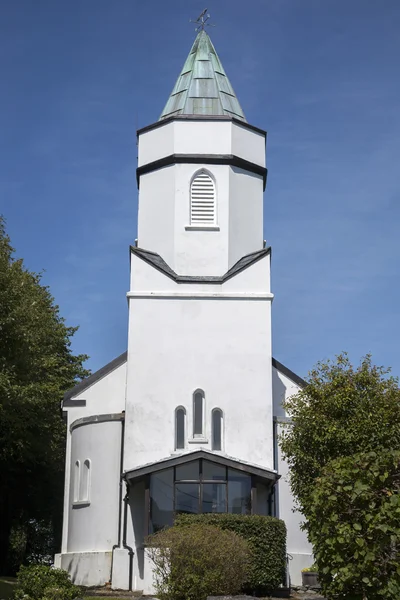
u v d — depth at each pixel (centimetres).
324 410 2695
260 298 3391
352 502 1584
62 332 4366
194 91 3825
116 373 3606
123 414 3341
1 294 2783
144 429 3241
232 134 3694
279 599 2675
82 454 3375
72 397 3572
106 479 3259
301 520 3197
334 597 1628
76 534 3297
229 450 3225
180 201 3622
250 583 2691
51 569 2502
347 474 1625
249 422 3259
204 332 3353
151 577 2864
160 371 3306
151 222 3650
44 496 4634
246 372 3312
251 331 3359
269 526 2784
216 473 3020
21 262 3428
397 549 1559
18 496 4631
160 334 3347
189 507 2988
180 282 3409
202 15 4103
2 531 4422
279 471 3266
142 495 3153
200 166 3662
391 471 1639
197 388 3291
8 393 2834
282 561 2792
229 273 3431
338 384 2731
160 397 3275
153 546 2436
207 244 3581
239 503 3000
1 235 3275
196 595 2259
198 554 2295
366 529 1567
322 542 1614
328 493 1619
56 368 4453
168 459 3008
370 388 2709
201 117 3700
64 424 4153
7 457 4138
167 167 3675
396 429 2592
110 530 3184
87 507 3266
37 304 3422
